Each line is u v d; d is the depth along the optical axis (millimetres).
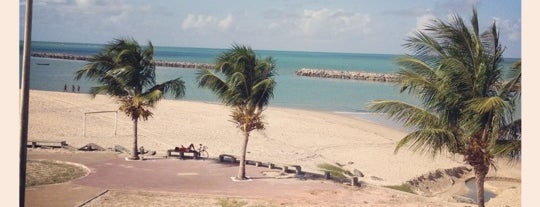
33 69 94500
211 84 20438
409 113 14516
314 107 54719
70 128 33219
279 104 56875
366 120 44781
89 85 69250
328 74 108500
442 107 13719
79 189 18031
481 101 12820
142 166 22250
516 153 13992
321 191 19031
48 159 22875
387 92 74500
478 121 13469
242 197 17750
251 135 34375
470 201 20703
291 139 33625
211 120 40250
